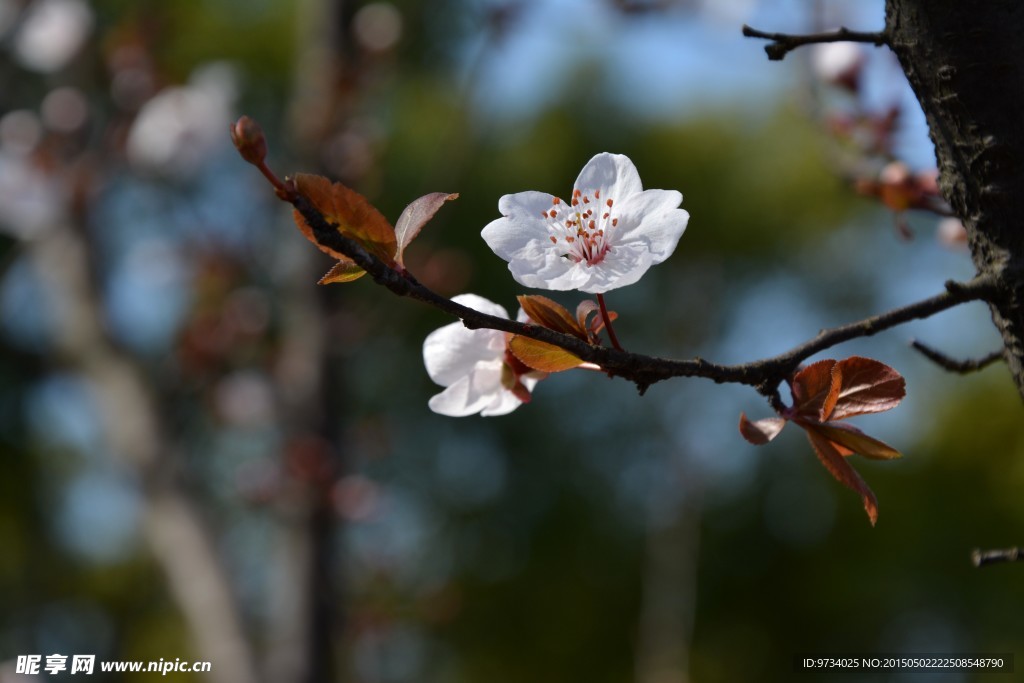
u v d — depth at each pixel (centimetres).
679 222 145
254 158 120
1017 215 133
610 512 1091
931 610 1020
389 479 1049
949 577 1003
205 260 508
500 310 166
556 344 133
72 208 549
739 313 1152
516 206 150
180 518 512
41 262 587
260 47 922
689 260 1081
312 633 439
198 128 516
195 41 897
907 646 1027
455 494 1081
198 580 494
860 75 267
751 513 1102
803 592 1069
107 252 729
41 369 1020
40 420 1084
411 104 912
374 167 452
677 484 803
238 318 512
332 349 468
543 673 1088
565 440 1095
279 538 458
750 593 1085
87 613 1123
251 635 477
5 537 1087
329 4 453
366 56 447
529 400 159
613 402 1087
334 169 440
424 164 904
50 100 534
